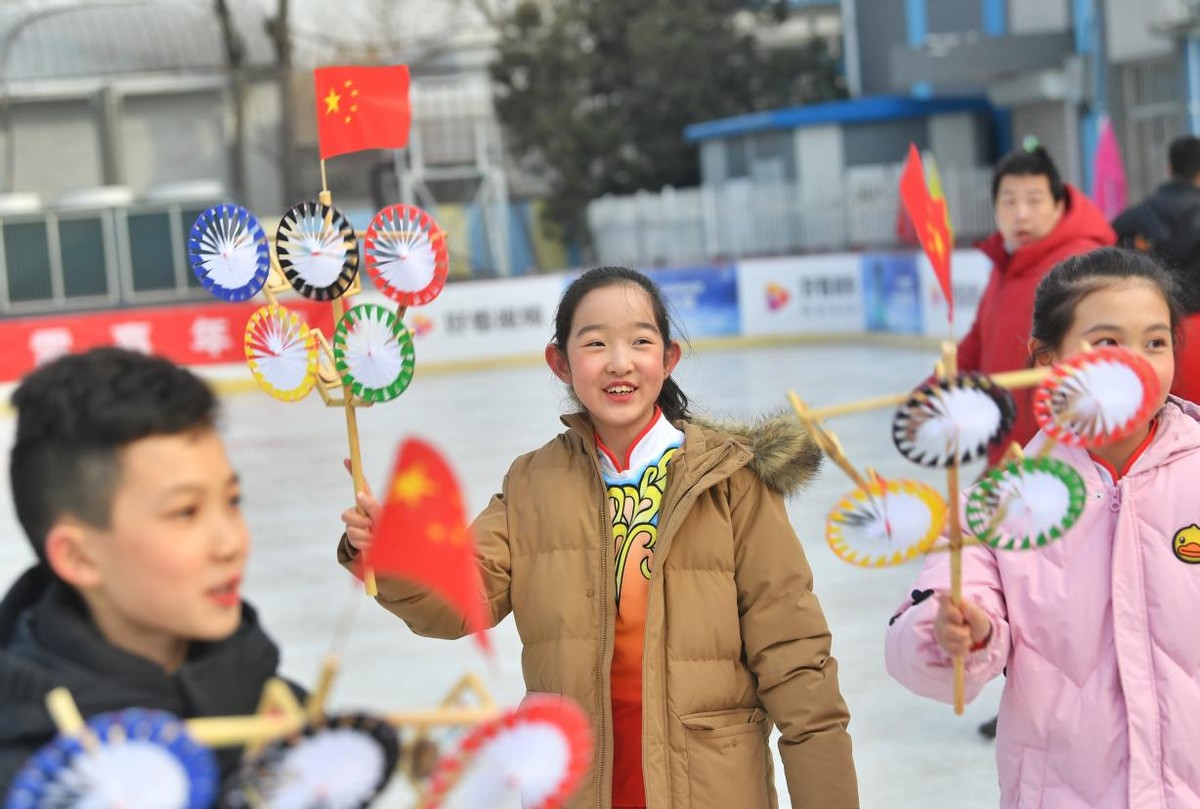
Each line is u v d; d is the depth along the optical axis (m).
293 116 29.39
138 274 23.47
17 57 28.50
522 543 3.01
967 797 4.57
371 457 12.73
